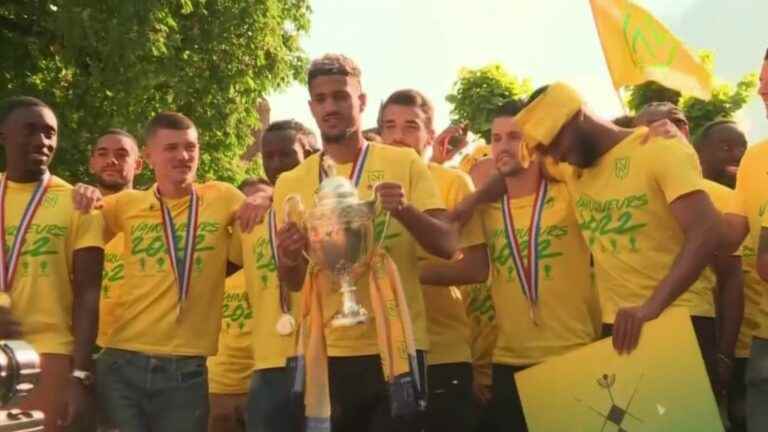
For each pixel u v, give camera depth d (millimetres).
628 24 5574
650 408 4840
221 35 20922
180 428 5945
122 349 6012
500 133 5629
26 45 18875
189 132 6133
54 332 5754
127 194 6242
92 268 5855
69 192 5914
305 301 4773
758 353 5129
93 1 18219
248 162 24484
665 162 4887
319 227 4648
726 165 6625
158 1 18625
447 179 6137
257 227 5988
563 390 5035
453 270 5719
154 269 6035
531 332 5574
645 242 4977
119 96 18750
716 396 5574
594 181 5117
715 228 4809
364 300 4840
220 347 7184
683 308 4801
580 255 5523
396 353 4629
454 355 5949
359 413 4898
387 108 6387
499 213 5680
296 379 4777
